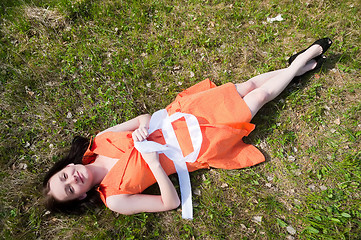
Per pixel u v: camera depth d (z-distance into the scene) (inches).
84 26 156.0
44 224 112.4
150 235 106.3
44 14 158.7
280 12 148.6
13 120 132.6
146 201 102.9
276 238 100.9
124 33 152.6
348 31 137.3
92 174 107.5
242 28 147.7
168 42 147.3
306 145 117.6
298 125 121.6
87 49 146.9
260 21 148.8
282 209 106.0
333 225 99.0
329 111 121.8
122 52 144.9
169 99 133.7
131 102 131.9
